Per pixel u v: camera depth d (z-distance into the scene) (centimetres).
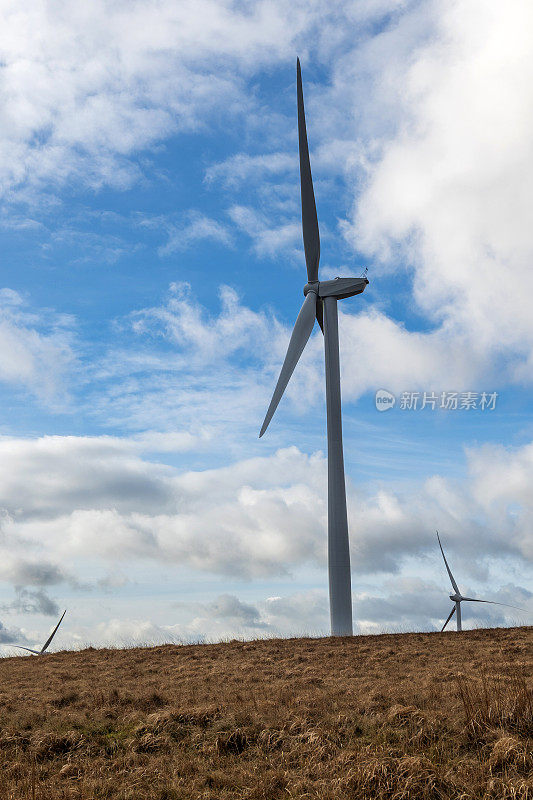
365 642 3191
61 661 3080
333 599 4028
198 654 3036
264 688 1925
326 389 4419
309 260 4709
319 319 4819
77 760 1276
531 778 984
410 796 977
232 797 1068
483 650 2602
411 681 1883
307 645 3186
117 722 1536
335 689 1809
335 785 1048
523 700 1271
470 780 1021
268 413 4231
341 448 4266
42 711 1652
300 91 4681
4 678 2508
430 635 3306
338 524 4109
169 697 1777
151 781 1159
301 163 4691
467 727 1211
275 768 1174
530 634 3061
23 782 1152
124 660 2933
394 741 1230
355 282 4534
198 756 1276
